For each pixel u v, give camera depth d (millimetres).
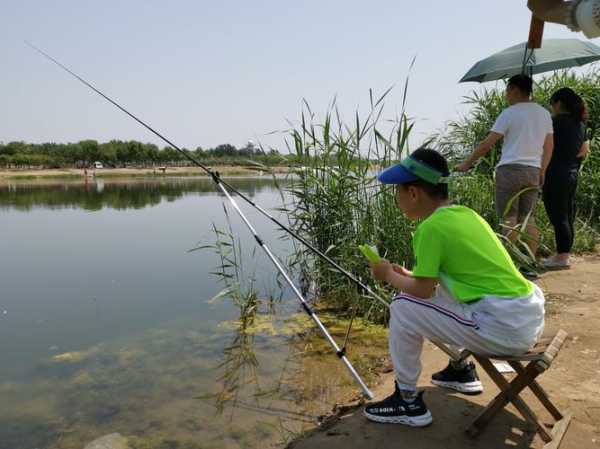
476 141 7098
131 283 5723
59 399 3053
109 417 2834
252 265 6410
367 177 4703
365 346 3730
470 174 5219
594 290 4199
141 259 6938
